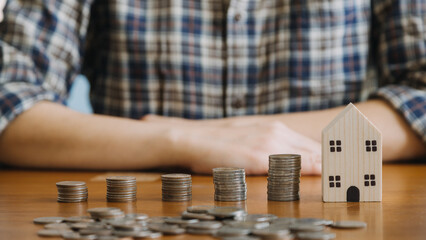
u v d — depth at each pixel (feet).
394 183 3.37
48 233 1.86
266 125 4.44
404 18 6.00
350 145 2.62
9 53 5.29
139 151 4.31
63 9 5.65
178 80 6.20
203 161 4.08
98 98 6.47
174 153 4.17
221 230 1.79
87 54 6.48
